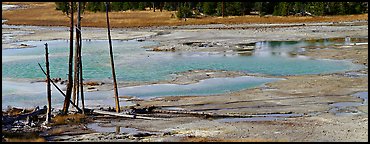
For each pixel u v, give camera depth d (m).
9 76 42.75
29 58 52.38
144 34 76.44
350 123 27.38
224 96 34.53
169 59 50.06
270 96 34.31
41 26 94.56
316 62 47.22
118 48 59.91
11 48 61.22
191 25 90.75
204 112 30.20
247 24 89.88
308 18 96.06
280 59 49.03
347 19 93.31
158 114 30.11
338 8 100.81
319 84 37.69
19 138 24.38
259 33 73.88
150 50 57.09
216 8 106.19
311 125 27.09
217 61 48.41
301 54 51.97
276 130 26.19
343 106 31.39
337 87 36.59
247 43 62.66
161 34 75.88
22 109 31.56
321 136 24.88
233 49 56.81
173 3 117.56
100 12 117.56
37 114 29.98
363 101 32.59
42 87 38.50
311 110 30.56
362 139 24.20
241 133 25.69
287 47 57.94
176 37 70.94
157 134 25.62
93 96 35.19
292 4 104.12
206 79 40.25
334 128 26.39
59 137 25.28
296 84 37.84
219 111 30.50
